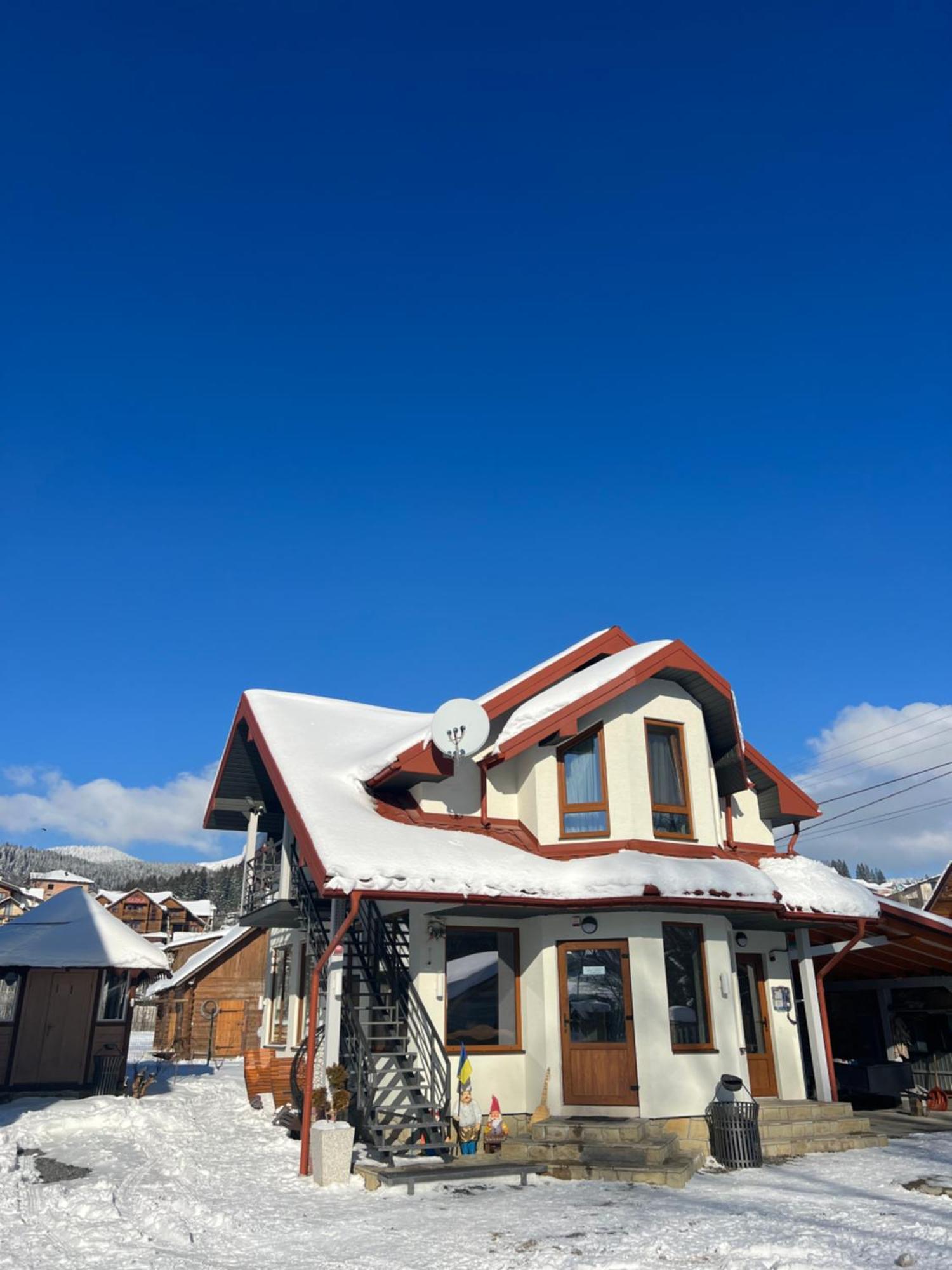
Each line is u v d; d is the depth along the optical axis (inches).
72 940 772.0
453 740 548.1
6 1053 751.1
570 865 541.0
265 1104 687.1
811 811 684.1
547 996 520.4
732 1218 335.0
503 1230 328.2
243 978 1396.4
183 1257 305.4
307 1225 346.9
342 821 512.4
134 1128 605.9
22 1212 374.6
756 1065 583.5
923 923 621.3
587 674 609.0
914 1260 269.4
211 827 884.6
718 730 651.5
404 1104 479.8
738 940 602.2
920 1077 724.7
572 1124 462.9
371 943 556.7
